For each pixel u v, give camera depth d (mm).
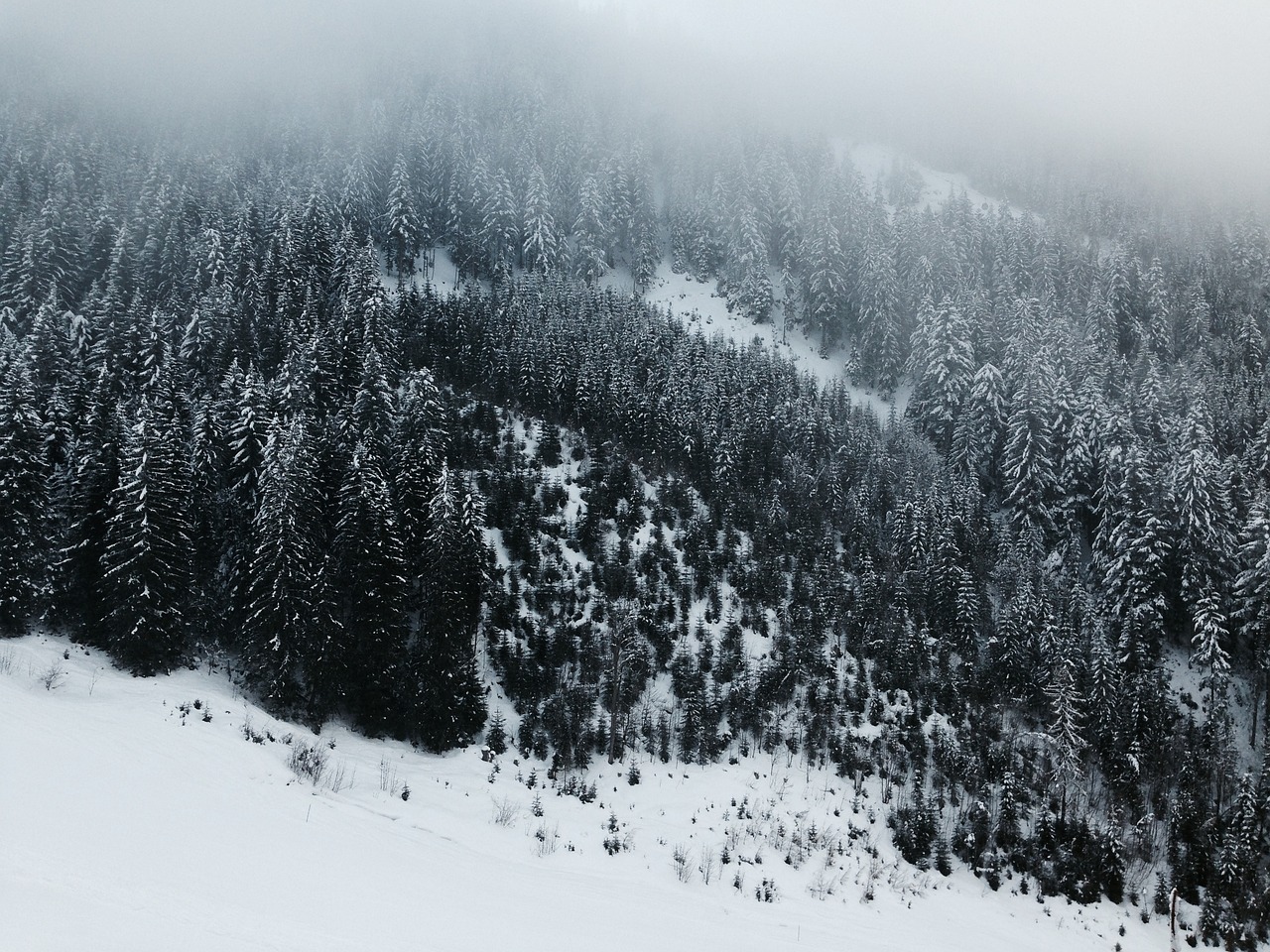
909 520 56969
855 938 26703
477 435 61969
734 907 27078
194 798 22469
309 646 36812
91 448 42500
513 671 43562
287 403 49406
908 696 45719
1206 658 46875
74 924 11992
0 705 26000
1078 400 64625
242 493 44469
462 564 41281
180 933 12773
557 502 57062
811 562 55062
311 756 31094
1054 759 42281
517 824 31422
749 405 68562
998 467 68625
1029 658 46844
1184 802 38875
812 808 37438
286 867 18406
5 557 36562
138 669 35781
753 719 42656
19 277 67188
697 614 49875
